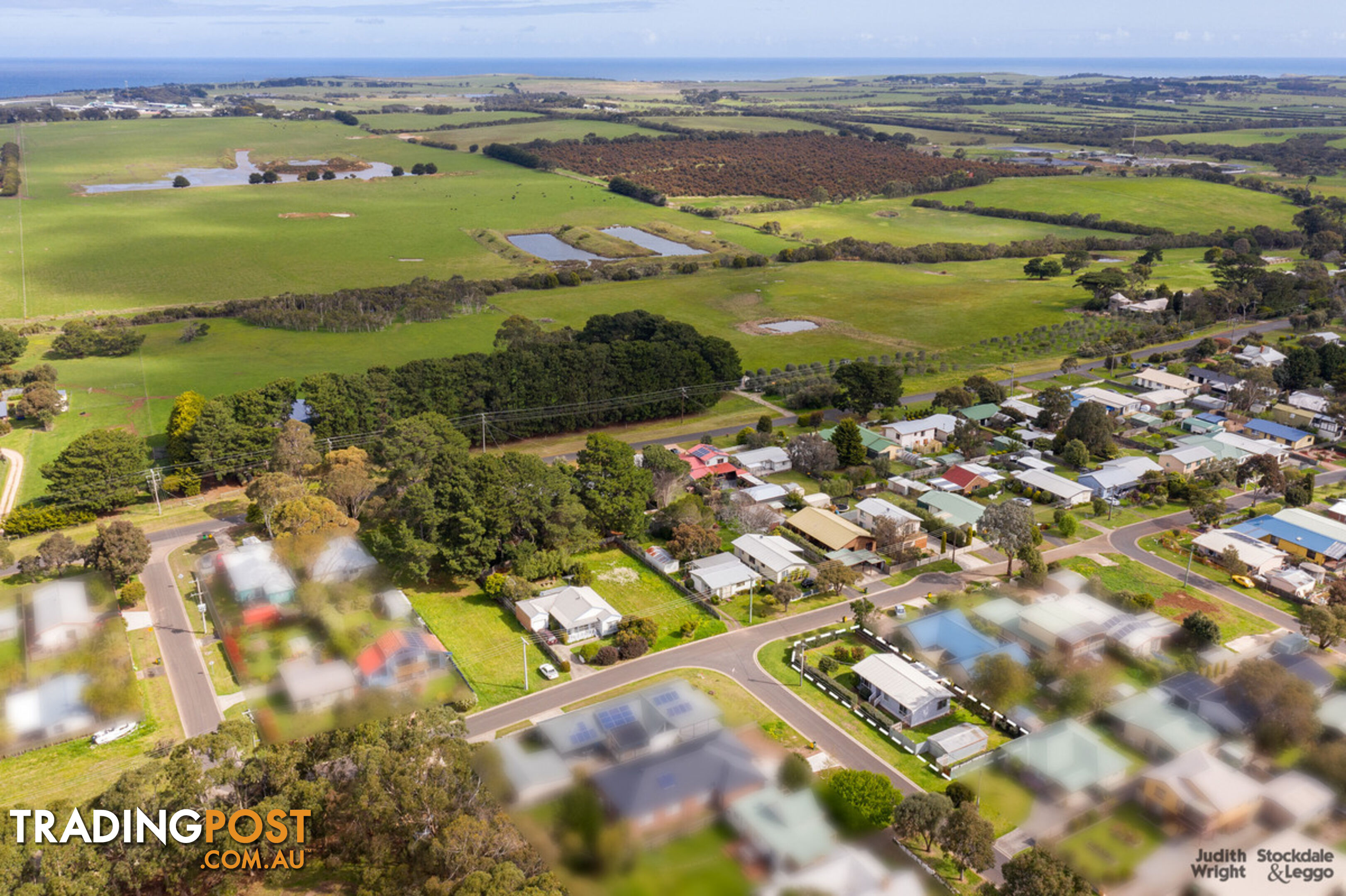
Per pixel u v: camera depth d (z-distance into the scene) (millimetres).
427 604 78750
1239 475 102188
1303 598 79312
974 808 46281
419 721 40500
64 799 51250
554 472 87000
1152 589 81312
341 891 43562
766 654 71750
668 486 96250
